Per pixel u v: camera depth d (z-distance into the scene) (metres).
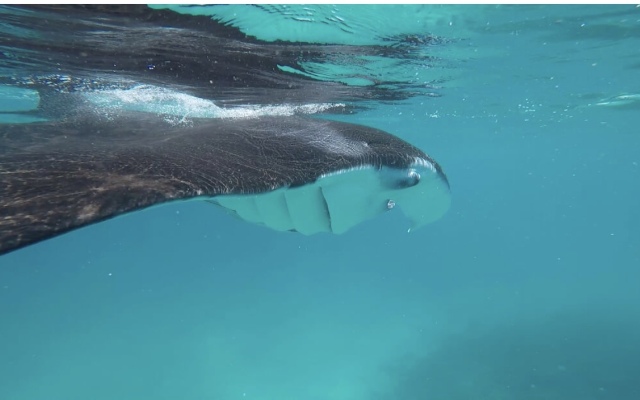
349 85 9.76
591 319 21.64
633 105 16.88
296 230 3.78
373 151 3.71
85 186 1.85
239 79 7.81
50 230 1.41
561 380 15.25
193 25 5.36
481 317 25.28
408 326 25.20
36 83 7.47
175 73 7.07
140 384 20.27
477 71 10.32
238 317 30.64
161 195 1.86
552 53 9.30
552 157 45.19
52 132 4.28
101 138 3.92
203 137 3.58
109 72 6.87
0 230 1.36
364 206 3.84
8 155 2.50
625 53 9.53
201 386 19.47
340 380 18.58
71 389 20.55
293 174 2.75
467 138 28.17
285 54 7.00
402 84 10.73
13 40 5.56
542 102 15.69
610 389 14.41
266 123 4.66
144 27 5.27
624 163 50.88
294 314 30.31
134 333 28.89
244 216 4.04
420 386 16.20
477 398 14.64
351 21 6.11
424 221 5.23
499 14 6.75
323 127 4.45
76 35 5.45
